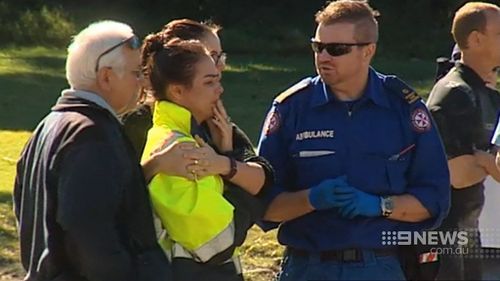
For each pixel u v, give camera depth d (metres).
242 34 128.12
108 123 16.19
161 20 135.75
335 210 17.19
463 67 19.73
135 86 16.75
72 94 16.52
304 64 108.38
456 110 19.22
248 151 17.50
